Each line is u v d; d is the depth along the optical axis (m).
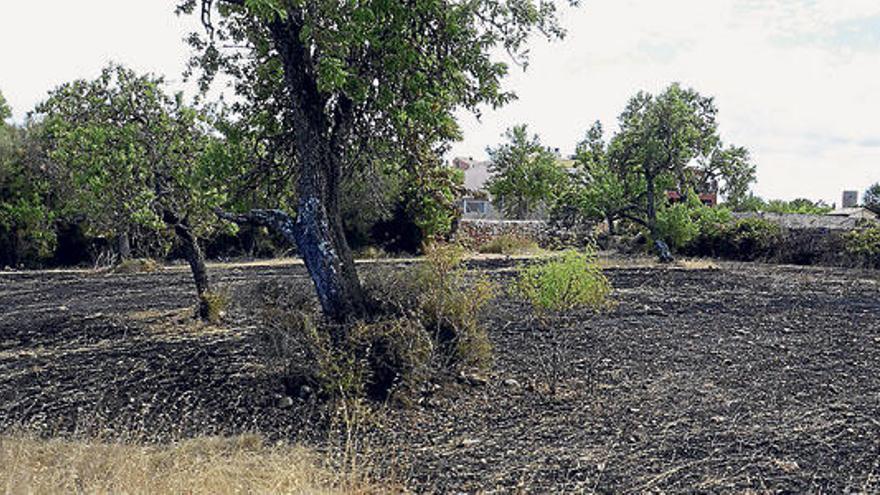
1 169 29.23
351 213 30.92
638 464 6.50
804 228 28.28
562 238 33.91
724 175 32.38
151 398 8.97
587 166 31.19
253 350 10.96
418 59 10.02
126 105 12.81
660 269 23.41
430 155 11.95
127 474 5.95
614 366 10.02
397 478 6.33
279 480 5.91
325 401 8.57
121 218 13.20
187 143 13.09
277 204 12.36
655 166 28.56
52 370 10.38
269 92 11.41
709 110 30.39
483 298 9.81
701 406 8.20
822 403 8.23
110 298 17.86
